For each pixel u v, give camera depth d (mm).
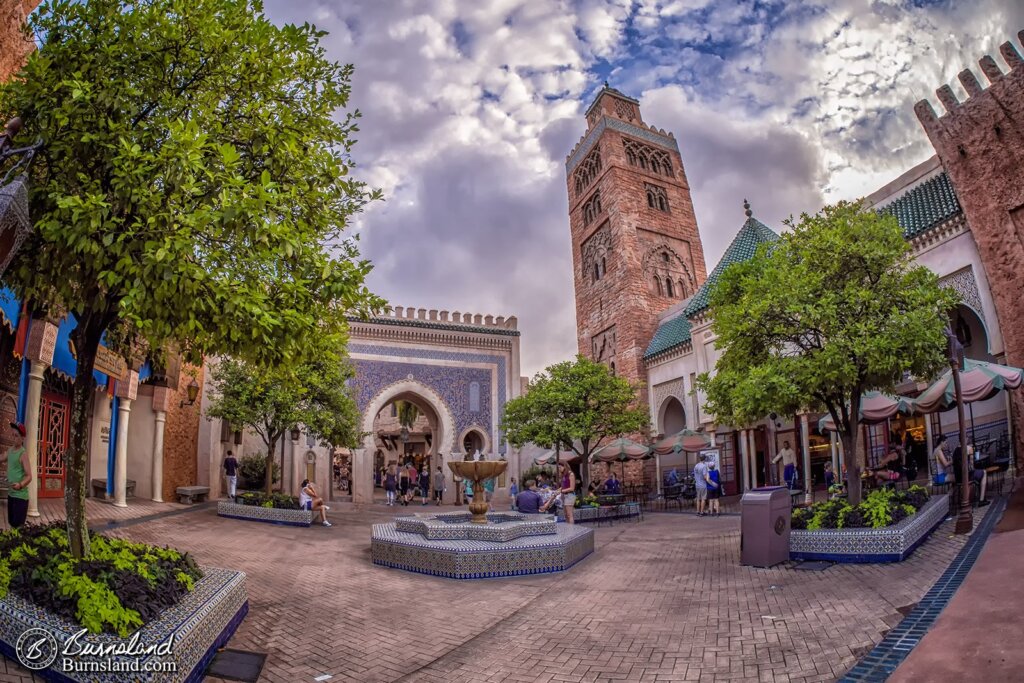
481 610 6941
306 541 12828
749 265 11758
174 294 5004
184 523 13859
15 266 5613
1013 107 15656
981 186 16016
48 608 4426
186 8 5625
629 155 36375
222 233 5270
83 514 5430
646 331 31938
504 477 29656
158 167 5020
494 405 30609
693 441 21750
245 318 5395
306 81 6719
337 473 40875
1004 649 4238
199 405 21844
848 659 4590
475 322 31438
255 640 5715
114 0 5641
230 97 6270
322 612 6793
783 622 5793
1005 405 15945
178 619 4535
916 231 17328
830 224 10672
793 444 22391
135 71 5617
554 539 9773
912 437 18766
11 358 12344
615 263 34000
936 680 3922
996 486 13664
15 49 9328
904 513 9039
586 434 20141
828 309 9430
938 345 9312
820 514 9336
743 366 11102
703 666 4824
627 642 5578
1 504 11352
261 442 26406
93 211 4746
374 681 4773
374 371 28906
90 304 5715
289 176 6441
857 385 10016
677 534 13648
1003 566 6559
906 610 5625
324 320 6605
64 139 5305
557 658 5230
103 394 17016
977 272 16078
